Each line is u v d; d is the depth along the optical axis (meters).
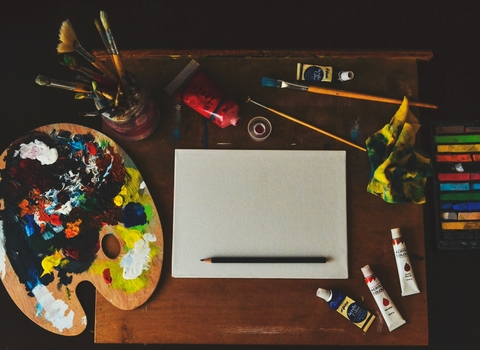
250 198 0.98
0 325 1.47
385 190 0.93
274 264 0.97
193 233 0.97
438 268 1.46
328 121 0.99
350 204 0.98
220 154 0.98
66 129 1.00
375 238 0.97
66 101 1.50
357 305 0.95
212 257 0.96
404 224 0.97
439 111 1.51
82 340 1.46
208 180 0.98
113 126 0.91
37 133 1.01
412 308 0.95
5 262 0.99
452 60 1.53
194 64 0.99
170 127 1.00
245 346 1.45
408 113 0.98
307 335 0.95
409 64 1.00
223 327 0.95
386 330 0.95
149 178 0.99
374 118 0.99
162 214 0.99
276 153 0.98
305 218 0.98
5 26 1.55
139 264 0.97
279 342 0.95
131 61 1.00
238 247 0.97
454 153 1.19
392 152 0.93
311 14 1.54
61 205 0.99
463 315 1.45
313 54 1.00
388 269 0.97
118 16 1.55
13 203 1.00
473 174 1.18
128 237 0.98
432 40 1.53
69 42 0.80
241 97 1.00
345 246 0.97
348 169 0.99
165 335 0.95
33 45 1.54
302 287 0.96
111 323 0.96
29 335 1.47
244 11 1.55
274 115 1.00
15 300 0.99
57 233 0.99
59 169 1.00
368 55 0.99
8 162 1.00
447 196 1.19
